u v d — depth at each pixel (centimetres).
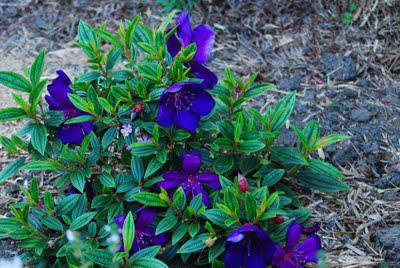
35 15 195
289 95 147
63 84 140
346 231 146
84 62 183
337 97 171
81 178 139
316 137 145
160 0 195
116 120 141
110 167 142
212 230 134
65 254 135
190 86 136
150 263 132
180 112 138
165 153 139
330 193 152
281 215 136
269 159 149
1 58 184
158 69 137
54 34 191
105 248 139
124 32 144
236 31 189
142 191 140
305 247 133
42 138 139
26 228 136
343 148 159
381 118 166
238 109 147
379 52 181
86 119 138
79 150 141
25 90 138
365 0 189
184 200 136
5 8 197
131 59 144
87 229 140
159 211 143
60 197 146
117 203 141
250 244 132
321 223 147
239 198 135
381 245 143
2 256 144
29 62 183
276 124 144
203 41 141
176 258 142
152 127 140
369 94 172
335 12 190
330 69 178
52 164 139
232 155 143
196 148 144
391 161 157
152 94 139
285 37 187
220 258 139
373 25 186
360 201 151
